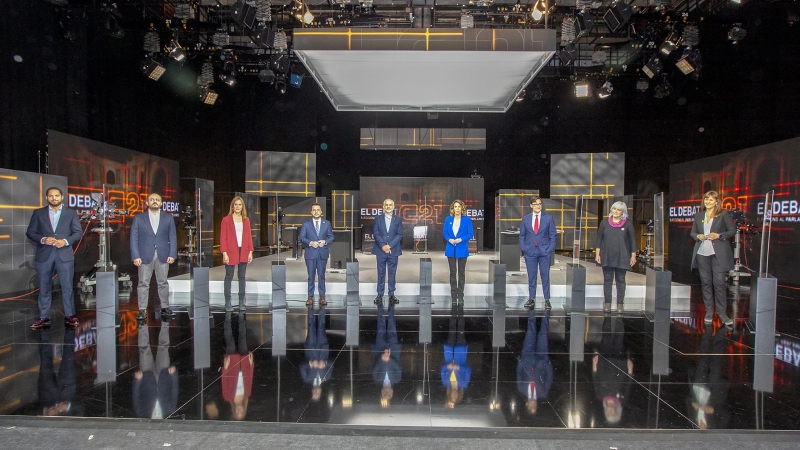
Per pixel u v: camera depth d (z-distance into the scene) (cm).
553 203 1750
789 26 1162
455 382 417
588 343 543
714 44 1407
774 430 329
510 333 586
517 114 1861
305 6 1036
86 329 598
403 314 691
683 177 1363
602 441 315
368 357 487
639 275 980
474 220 1631
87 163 1033
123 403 369
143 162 1252
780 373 444
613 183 1582
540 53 700
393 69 786
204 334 574
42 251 602
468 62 745
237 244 700
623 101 1752
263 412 354
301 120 1844
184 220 1371
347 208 1677
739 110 1384
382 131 1836
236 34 1366
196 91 1584
